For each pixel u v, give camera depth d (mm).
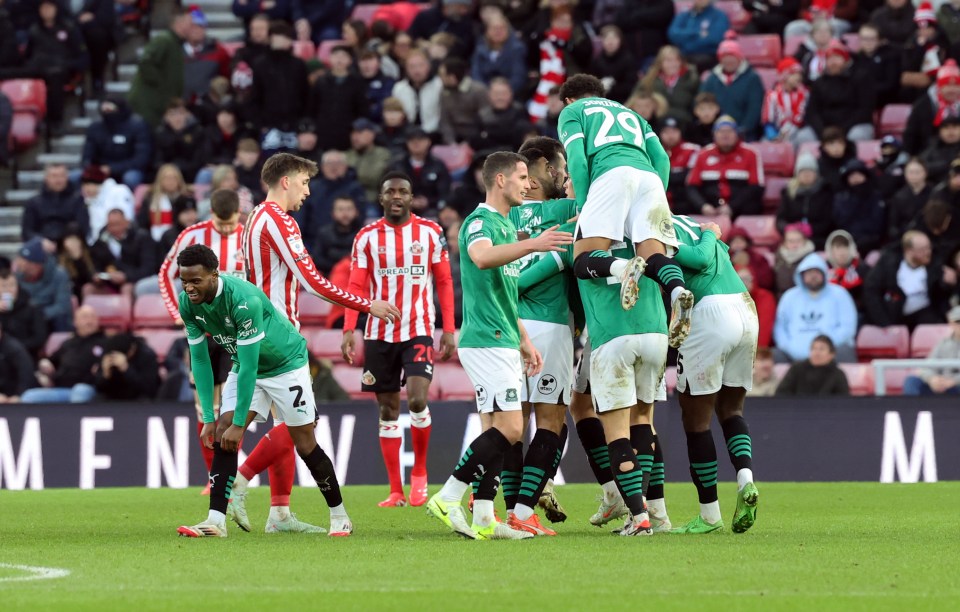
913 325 53688
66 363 53344
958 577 20172
